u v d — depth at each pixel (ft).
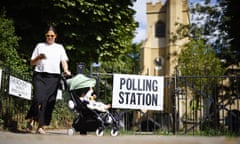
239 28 47.67
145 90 25.75
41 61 16.90
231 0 47.37
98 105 18.53
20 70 26.27
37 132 17.10
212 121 28.55
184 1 130.11
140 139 6.69
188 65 68.13
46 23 32.78
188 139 6.11
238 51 50.75
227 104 29.66
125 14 36.55
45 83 16.90
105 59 37.91
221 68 62.85
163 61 130.11
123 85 25.53
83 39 33.91
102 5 33.73
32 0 32.12
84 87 18.11
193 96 33.76
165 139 6.31
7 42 26.63
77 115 18.62
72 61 35.32
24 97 23.32
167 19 130.21
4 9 30.42
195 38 72.74
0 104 20.63
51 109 17.40
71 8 32.42
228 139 5.78
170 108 29.50
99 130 18.58
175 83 28.78
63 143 6.74
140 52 132.87
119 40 37.78
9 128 20.21
